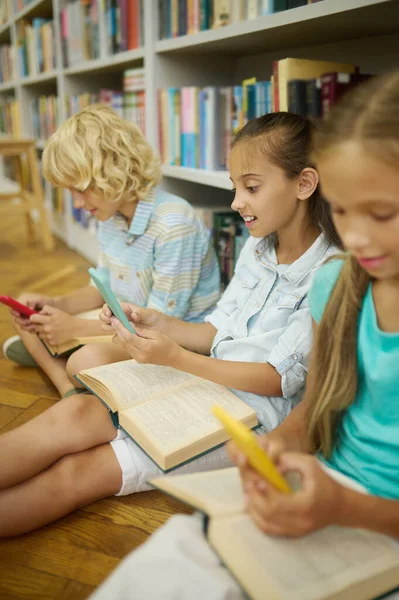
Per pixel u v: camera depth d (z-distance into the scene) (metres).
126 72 1.98
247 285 1.02
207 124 1.55
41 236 3.32
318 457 0.72
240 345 0.97
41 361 1.35
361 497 0.53
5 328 1.82
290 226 0.94
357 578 0.51
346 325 0.65
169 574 0.52
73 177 1.19
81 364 1.10
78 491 0.87
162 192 1.30
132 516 0.90
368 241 0.49
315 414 0.68
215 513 0.56
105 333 1.23
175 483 0.61
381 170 0.46
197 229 1.26
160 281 1.23
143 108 1.88
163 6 1.69
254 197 0.91
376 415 0.64
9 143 2.75
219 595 0.50
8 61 4.06
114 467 0.89
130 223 1.30
